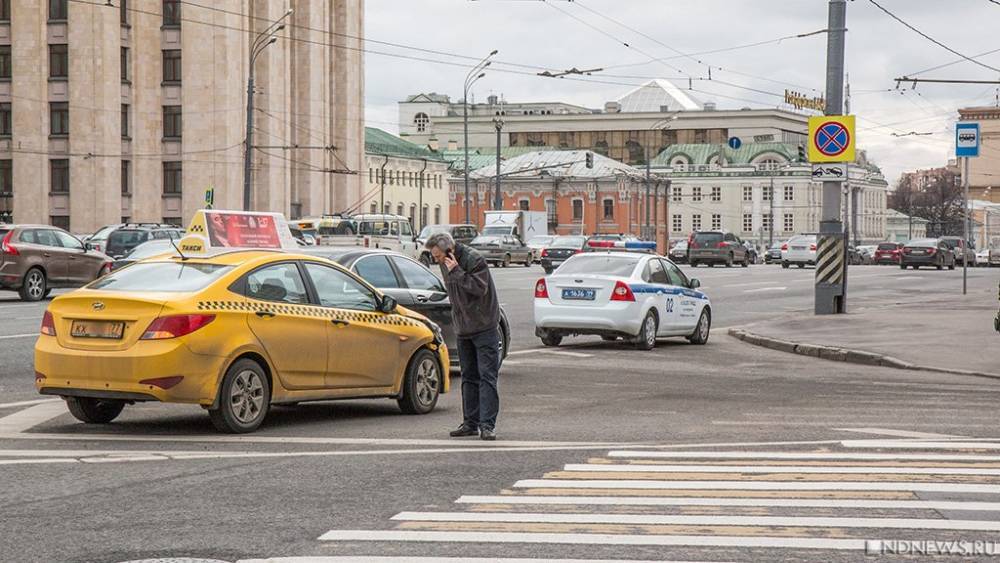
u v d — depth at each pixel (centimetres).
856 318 2736
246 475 874
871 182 16150
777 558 625
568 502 771
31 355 1795
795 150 14962
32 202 7519
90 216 7500
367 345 1234
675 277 2327
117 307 1078
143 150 7894
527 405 1366
